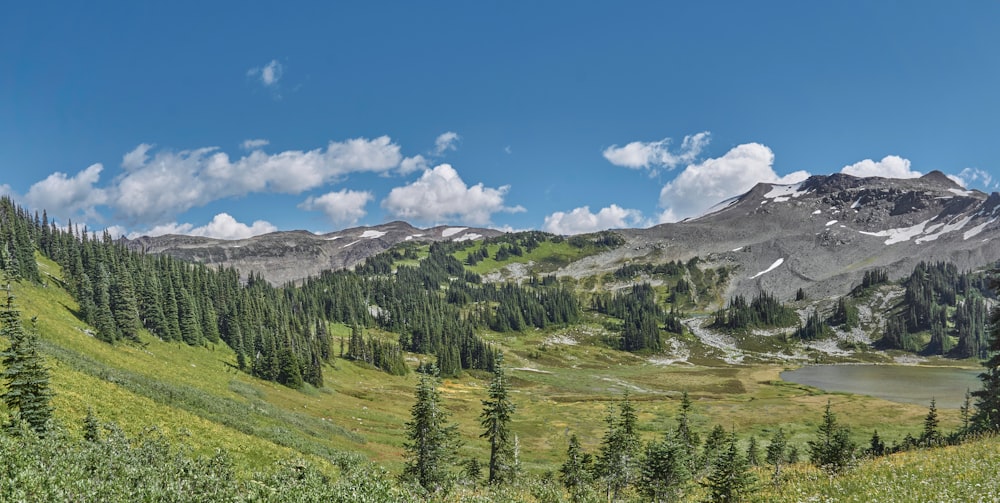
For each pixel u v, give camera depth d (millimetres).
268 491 16781
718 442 58375
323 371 136625
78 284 105938
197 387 75750
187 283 144875
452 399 128625
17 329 30578
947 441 45969
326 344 149000
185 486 16406
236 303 140500
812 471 25078
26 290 89625
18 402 29062
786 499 19250
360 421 88750
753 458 64562
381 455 66562
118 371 58375
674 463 33594
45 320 76438
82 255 131625
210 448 39469
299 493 16609
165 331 108750
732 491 24094
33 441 20094
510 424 101375
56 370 44375
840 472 22203
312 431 67938
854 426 93500
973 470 17750
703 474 44688
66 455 18891
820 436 59250
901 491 16484
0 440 17531
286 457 43188
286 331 137375
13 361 30094
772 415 106500
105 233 145375
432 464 42562
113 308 100562
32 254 104250
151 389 53406
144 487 15484
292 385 105812
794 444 82312
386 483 18875
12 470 15133
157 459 22500
